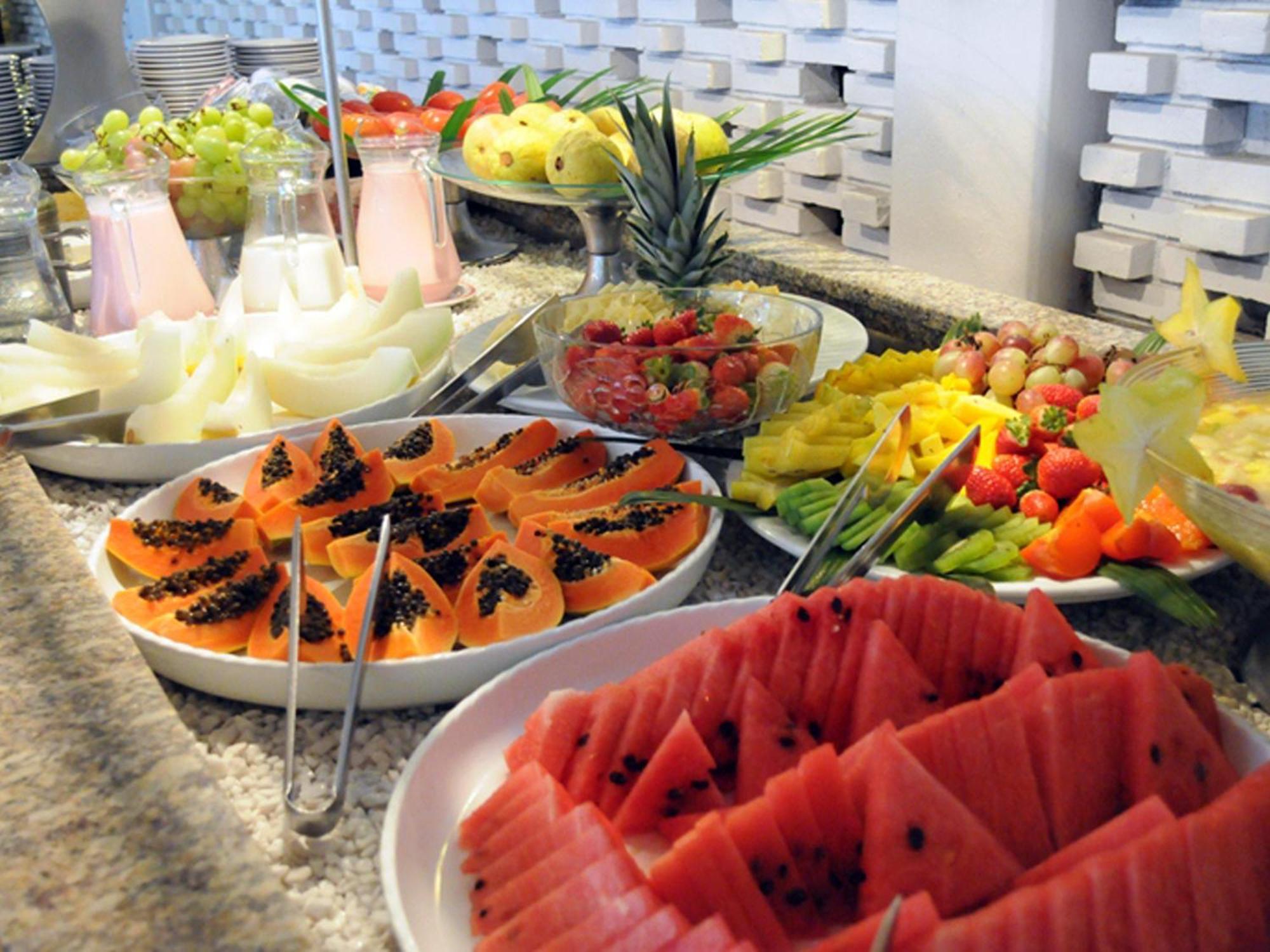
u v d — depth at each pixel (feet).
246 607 2.93
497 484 3.68
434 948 2.03
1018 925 1.72
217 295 6.16
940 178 6.32
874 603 2.47
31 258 5.43
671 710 2.34
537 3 9.62
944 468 2.92
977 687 2.47
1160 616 3.06
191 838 1.98
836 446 3.51
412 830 2.23
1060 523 3.09
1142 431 2.74
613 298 4.48
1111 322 6.12
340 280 5.33
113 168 5.19
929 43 6.12
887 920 1.61
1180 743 2.14
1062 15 5.54
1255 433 3.18
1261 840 1.85
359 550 3.30
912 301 5.18
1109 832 1.88
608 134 5.87
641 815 2.22
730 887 1.91
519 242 7.29
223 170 5.84
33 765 2.19
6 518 3.32
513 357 4.36
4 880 1.89
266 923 1.79
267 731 2.71
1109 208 5.83
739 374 3.78
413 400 4.38
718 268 5.44
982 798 2.06
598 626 2.87
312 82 8.17
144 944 1.76
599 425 4.06
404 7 11.59
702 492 3.55
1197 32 5.14
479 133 5.55
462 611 2.96
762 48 7.59
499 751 2.52
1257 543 2.55
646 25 8.55
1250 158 5.33
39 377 4.31
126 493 4.01
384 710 2.77
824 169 7.42
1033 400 3.75
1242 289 5.46
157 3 18.38
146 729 2.29
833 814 2.02
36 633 2.69
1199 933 1.78
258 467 3.89
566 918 1.87
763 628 2.44
